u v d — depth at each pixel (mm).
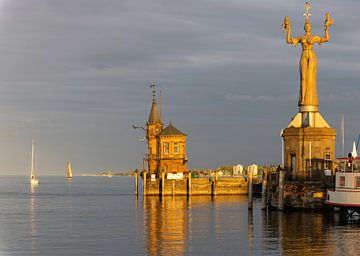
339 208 102688
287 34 115812
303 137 111500
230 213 117188
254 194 168750
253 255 71562
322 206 108062
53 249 77000
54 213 128000
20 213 128875
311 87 114562
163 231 92000
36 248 77875
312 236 83750
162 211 125125
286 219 100312
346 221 97438
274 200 113812
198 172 193250
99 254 73250
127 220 109000
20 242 82812
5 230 95938
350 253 72312
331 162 111000
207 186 170250
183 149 173250
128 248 77000
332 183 107688
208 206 135250
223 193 170875
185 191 168500
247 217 108438
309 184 108500
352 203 97625
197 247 76938
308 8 114562
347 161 102312
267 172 119312
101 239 84688
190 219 107938
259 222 98875
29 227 100250
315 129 111125
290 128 113438
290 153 113312
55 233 91812
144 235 88062
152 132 186250
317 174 110875
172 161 173000
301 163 111688
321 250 74062
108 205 149875
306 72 114562
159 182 169625
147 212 123812
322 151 111125
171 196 167875
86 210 134875
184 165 173375
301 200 108812
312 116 114188
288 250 74188
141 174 184500
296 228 90812
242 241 80875
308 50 114812
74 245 79812
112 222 106125
